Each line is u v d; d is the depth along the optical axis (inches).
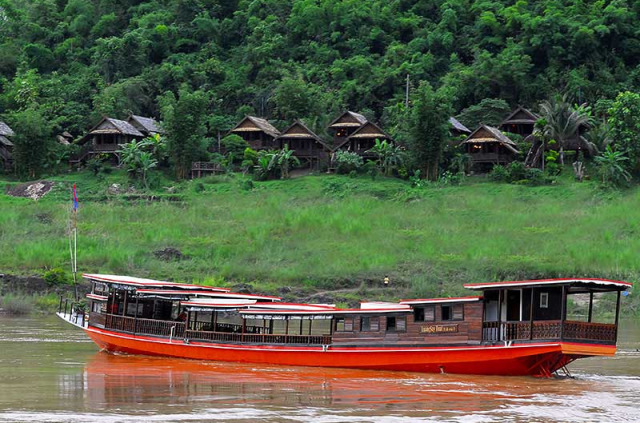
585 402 1862.7
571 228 5177.2
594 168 6392.7
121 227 5270.7
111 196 6161.4
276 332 3080.7
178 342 2482.8
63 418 1584.6
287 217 5418.3
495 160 6648.6
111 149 7047.2
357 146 6958.7
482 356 2192.4
